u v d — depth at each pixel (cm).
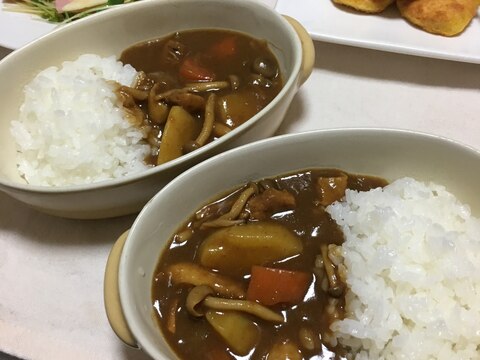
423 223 22
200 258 22
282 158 24
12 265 26
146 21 30
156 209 22
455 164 23
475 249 22
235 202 23
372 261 21
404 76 32
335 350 21
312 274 22
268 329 21
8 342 24
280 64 29
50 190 23
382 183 25
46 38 28
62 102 27
